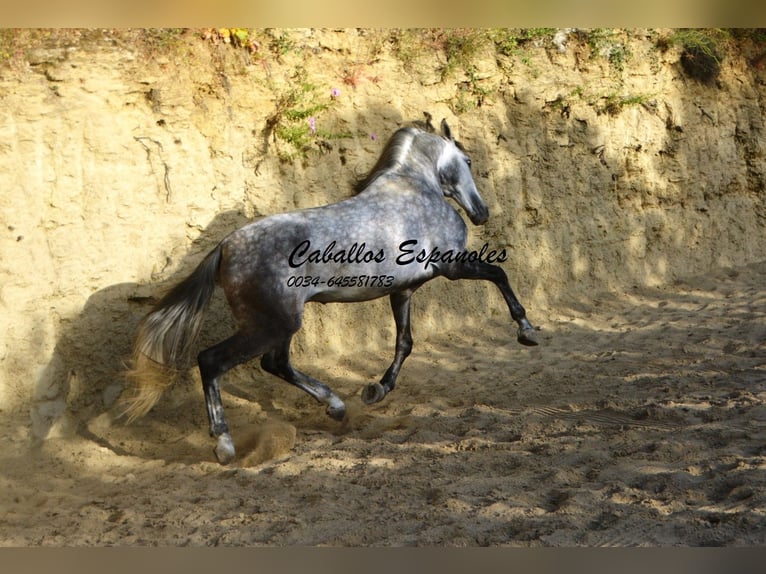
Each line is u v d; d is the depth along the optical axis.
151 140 7.41
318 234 6.20
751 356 7.95
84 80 7.07
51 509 5.39
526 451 5.92
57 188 6.87
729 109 11.45
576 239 10.05
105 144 7.12
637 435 6.05
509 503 5.05
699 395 6.86
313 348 8.27
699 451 5.64
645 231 10.62
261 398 7.49
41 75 6.87
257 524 4.95
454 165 7.32
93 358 6.93
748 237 11.40
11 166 6.63
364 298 6.53
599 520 4.80
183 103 7.59
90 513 5.25
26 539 4.85
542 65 10.00
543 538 4.57
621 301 10.00
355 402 7.34
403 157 6.90
